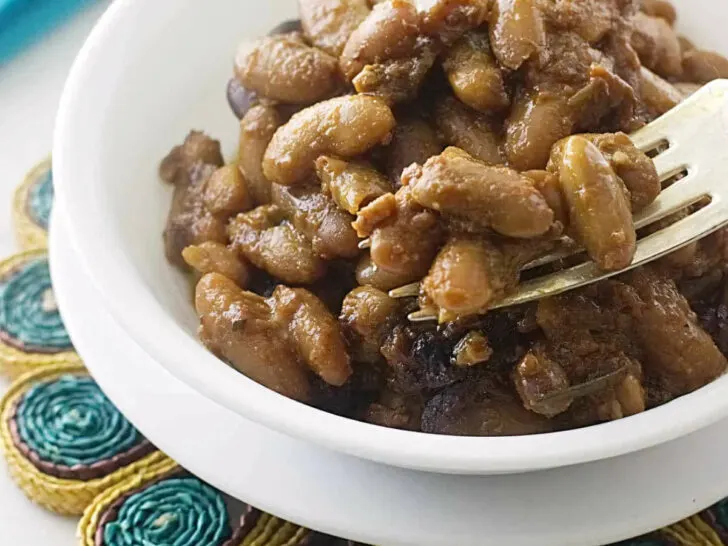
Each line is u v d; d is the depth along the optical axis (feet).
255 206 0.46
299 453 0.40
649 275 0.40
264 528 0.43
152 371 0.44
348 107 0.40
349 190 0.40
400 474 0.39
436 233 0.37
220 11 0.51
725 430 0.40
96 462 0.45
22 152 0.61
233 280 0.44
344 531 0.38
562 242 0.38
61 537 0.43
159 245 0.47
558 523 0.38
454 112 0.42
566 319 0.38
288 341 0.41
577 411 0.39
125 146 0.45
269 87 0.45
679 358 0.39
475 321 0.38
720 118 0.41
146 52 0.48
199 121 0.51
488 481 0.39
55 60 0.66
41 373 0.48
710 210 0.40
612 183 0.36
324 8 0.46
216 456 0.40
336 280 0.43
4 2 0.65
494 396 0.39
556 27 0.41
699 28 0.55
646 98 0.45
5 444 0.45
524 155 0.40
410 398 0.41
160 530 0.42
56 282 0.47
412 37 0.41
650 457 0.39
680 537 0.42
